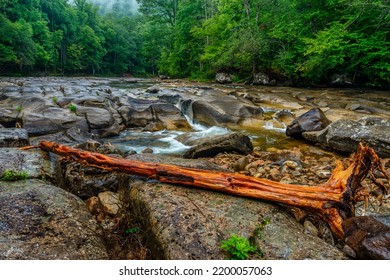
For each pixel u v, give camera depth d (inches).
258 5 938.1
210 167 162.4
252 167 212.4
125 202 131.3
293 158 224.8
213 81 1130.7
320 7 716.0
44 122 309.3
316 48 608.1
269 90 666.8
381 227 98.8
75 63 2151.8
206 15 1348.4
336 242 112.4
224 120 383.9
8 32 1430.9
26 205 111.1
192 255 90.9
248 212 113.0
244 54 918.4
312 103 482.3
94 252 93.0
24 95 419.5
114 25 2945.4
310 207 116.3
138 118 386.6
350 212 116.1
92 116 340.2
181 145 307.1
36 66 1834.4
